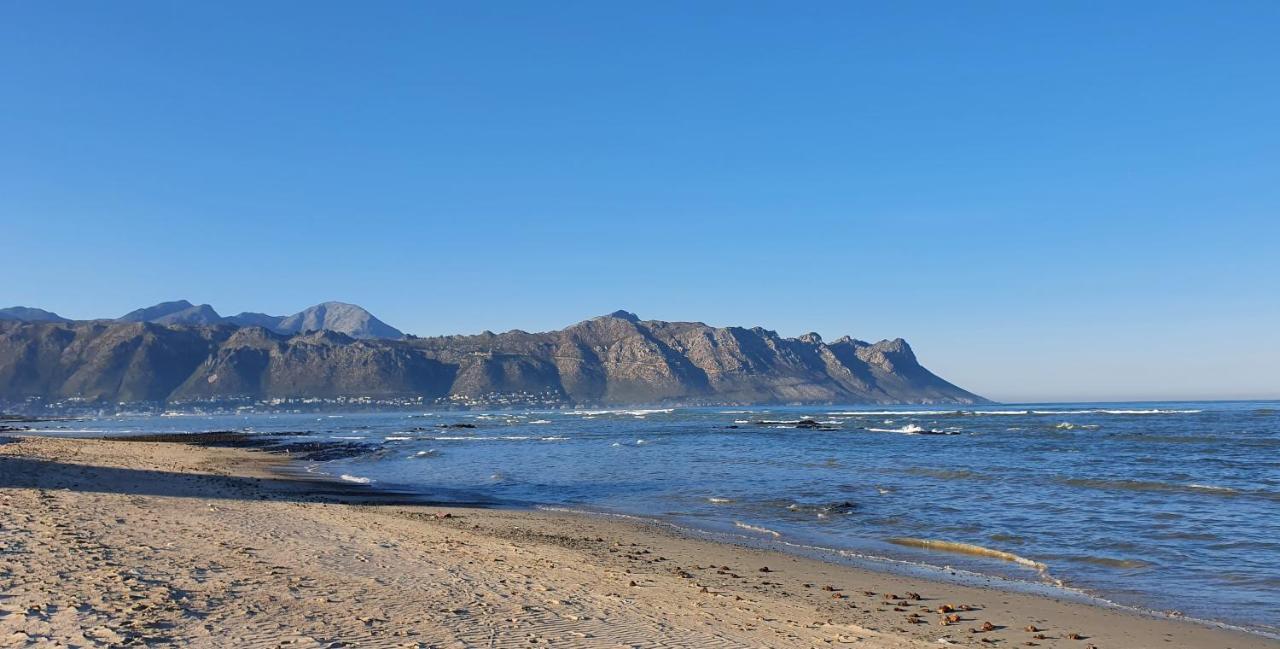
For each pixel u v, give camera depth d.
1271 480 29.78
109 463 34.28
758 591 12.48
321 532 15.51
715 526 20.02
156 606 8.66
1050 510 22.11
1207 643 10.11
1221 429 74.12
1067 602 12.23
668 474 34.09
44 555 11.12
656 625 9.52
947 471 32.88
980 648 9.59
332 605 9.32
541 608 9.95
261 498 22.64
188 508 18.22
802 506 23.23
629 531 18.97
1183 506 22.61
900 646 9.44
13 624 7.71
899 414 156.00
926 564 15.35
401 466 40.69
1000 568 15.00
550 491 28.31
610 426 104.19
